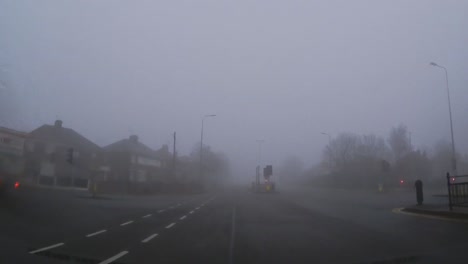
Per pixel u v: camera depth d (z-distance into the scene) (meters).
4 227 14.10
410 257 9.54
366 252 10.34
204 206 28.09
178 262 9.42
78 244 11.45
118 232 14.12
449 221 16.19
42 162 47.22
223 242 12.26
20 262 8.95
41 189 39.50
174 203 31.45
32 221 16.03
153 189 49.69
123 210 23.41
